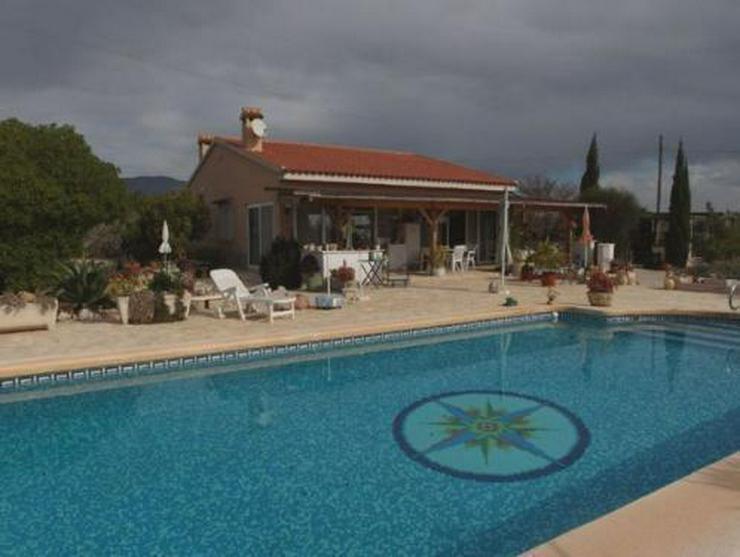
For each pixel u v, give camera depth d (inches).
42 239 537.0
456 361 415.2
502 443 262.2
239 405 318.7
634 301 630.5
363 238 904.9
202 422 291.9
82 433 276.4
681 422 289.0
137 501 208.4
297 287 726.5
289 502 207.6
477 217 1045.2
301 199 822.5
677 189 1268.5
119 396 331.3
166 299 482.9
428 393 339.9
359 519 195.6
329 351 435.5
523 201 930.7
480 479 225.6
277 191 784.3
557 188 1884.8
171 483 223.1
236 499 209.9
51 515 197.8
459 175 1018.1
